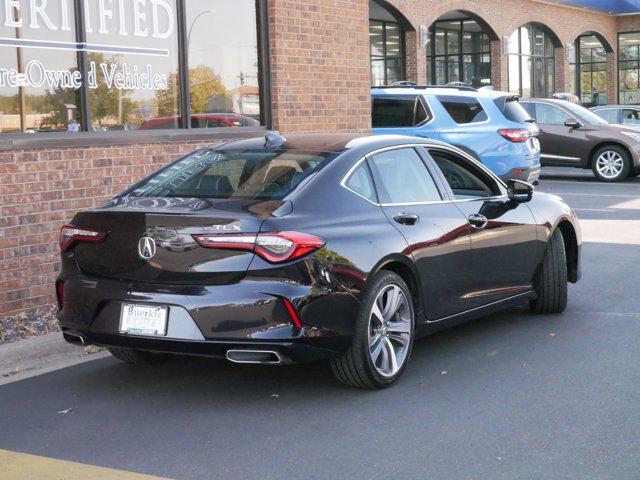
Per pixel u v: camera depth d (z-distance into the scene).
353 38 12.28
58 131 8.69
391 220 5.92
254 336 5.13
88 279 5.54
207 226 5.20
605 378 5.92
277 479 4.34
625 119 22.56
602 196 17.39
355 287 5.46
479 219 6.63
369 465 4.49
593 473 4.32
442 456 4.59
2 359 6.39
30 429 5.17
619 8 36.41
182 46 10.07
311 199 5.54
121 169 9.07
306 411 5.36
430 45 32.50
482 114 14.68
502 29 30.28
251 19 11.03
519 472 4.35
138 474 4.44
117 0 9.33
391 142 6.34
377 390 5.74
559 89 35.09
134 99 9.53
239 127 10.73
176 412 5.41
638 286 9.04
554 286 7.61
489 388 5.74
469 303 6.61
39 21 8.53
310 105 11.69
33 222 8.22
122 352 6.30
